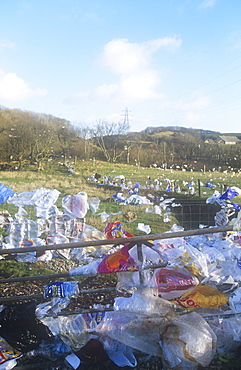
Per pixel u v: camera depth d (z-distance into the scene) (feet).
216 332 10.57
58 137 169.17
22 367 9.57
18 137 139.33
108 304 13.39
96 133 183.83
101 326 10.32
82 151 166.09
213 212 39.78
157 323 10.07
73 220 21.01
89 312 10.49
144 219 35.22
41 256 19.58
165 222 34.27
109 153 177.06
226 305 11.14
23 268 18.66
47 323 10.46
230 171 122.01
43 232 21.76
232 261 12.55
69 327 10.43
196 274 11.03
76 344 10.13
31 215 30.01
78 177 102.17
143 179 92.38
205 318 10.56
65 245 10.36
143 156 164.45
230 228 11.03
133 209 40.45
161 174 111.86
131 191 58.70
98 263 11.23
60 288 10.80
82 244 10.36
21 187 69.92
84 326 10.44
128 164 159.84
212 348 9.91
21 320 10.12
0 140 137.80
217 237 18.69
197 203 46.03
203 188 69.15
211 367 9.66
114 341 10.15
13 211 33.22
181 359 9.31
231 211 26.84
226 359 9.98
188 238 18.42
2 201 22.65
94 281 16.42
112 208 40.68
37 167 132.67
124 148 172.65
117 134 187.42
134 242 11.33
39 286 16.10
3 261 19.52
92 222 31.04
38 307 10.88
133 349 10.15
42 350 9.98
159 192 62.75
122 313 10.39
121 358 9.91
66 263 19.29
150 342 9.98
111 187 73.41
